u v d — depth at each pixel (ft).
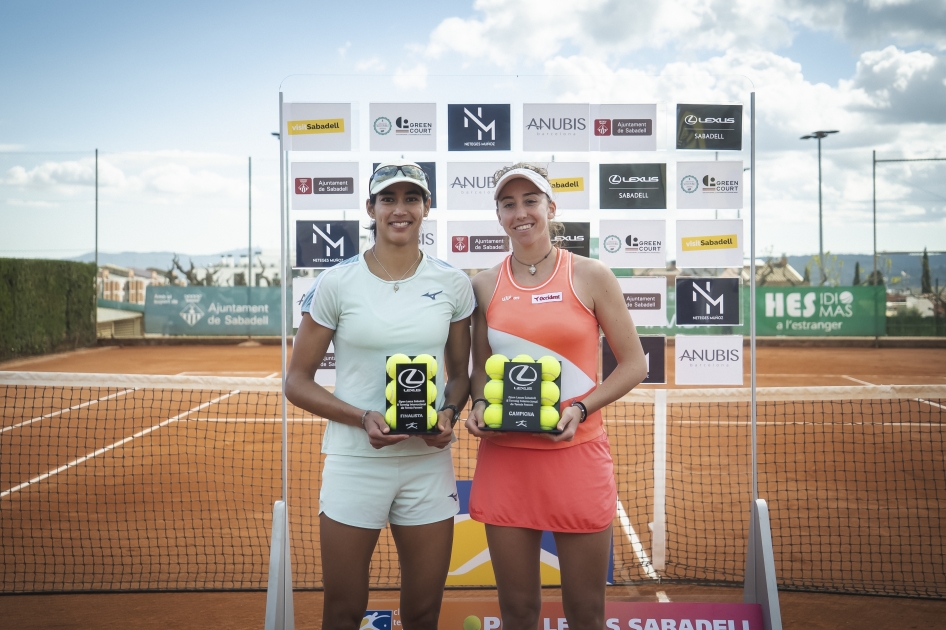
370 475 8.36
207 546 15.55
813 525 16.71
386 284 8.51
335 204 11.94
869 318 65.77
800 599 12.78
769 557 9.97
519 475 8.40
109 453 24.27
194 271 70.03
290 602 9.98
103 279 68.95
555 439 8.07
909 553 14.94
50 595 13.02
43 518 17.38
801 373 48.96
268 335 69.05
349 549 8.36
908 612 12.23
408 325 8.39
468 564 13.24
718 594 13.09
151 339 68.85
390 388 8.15
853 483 20.24
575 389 8.54
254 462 22.97
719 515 17.48
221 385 16.88
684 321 12.44
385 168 8.41
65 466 22.44
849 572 13.98
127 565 14.46
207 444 25.82
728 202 12.19
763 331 66.08
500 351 8.70
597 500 8.34
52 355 60.90
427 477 8.52
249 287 69.05
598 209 12.32
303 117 11.61
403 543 8.61
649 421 29.63
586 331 8.56
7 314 56.18
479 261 12.35
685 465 22.41
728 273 34.50
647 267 12.39
